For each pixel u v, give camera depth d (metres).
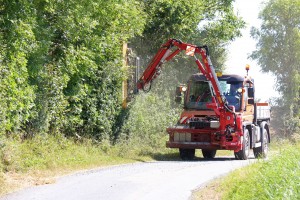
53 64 24.86
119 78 30.44
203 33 48.03
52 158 22.83
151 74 31.44
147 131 33.69
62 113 26.12
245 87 30.02
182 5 40.75
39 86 24.14
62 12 24.38
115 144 30.28
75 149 25.70
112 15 27.78
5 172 19.94
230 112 28.89
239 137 28.97
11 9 21.05
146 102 36.19
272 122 75.81
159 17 40.78
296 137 36.94
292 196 12.51
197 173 21.16
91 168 23.34
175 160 29.42
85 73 26.81
